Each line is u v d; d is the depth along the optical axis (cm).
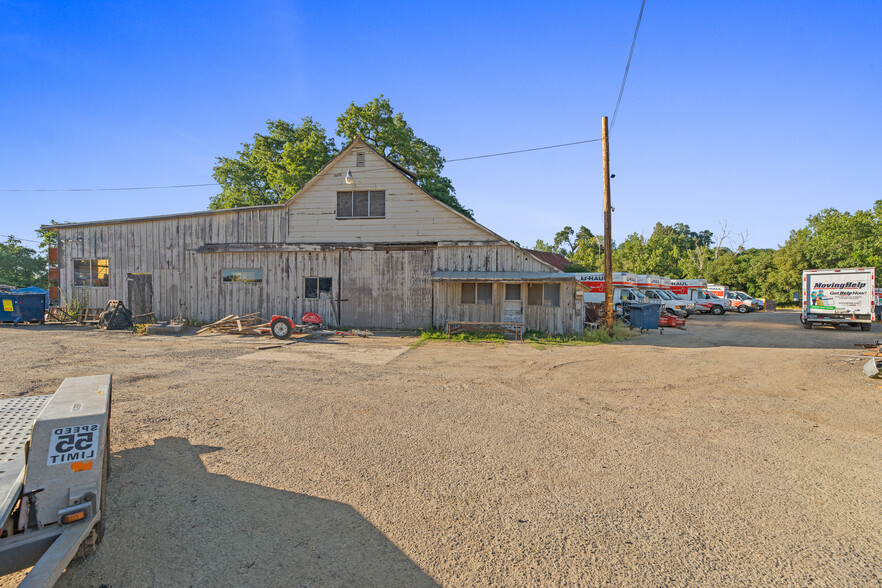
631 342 1602
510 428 588
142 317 1917
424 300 1780
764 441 555
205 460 464
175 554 307
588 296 2788
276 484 414
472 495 398
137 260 1952
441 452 498
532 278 1633
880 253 4188
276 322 1509
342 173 1836
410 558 307
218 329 1641
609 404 726
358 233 1823
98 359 1042
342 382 848
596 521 358
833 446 541
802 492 415
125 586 275
